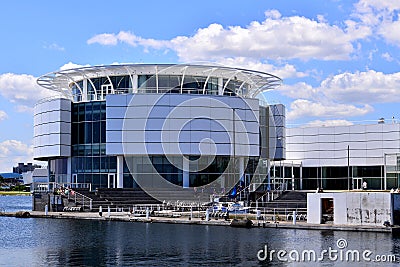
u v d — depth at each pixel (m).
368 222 50.59
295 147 101.88
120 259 38.16
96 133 82.56
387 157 93.50
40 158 88.50
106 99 80.44
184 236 48.62
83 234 51.00
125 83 83.81
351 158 97.12
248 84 90.62
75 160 84.00
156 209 70.69
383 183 94.25
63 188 74.94
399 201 50.28
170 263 36.72
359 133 96.62
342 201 51.88
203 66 80.31
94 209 70.94
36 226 58.41
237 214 62.84
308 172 100.81
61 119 83.44
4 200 181.12
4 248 43.41
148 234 50.31
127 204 72.94
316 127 100.31
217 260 37.56
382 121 95.06
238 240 45.75
